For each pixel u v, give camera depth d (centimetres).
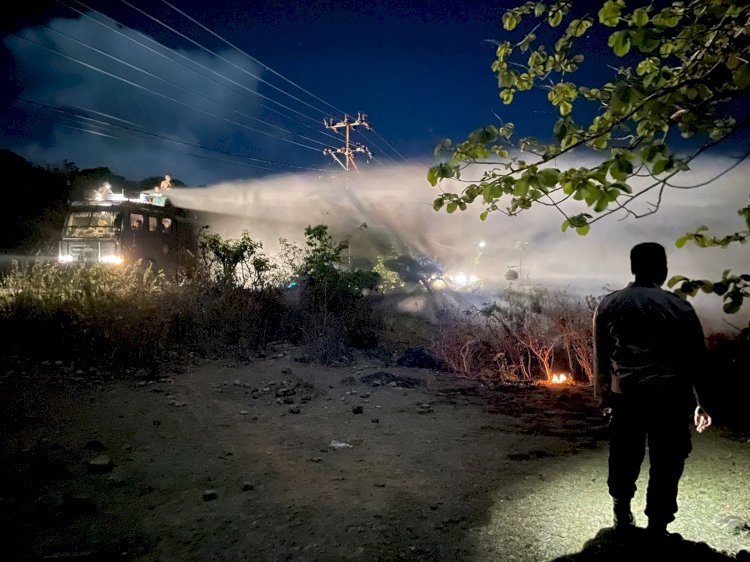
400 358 837
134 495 356
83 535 302
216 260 1070
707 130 188
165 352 750
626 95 179
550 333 780
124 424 493
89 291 741
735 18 178
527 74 252
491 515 335
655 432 288
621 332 299
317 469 411
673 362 287
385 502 352
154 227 1348
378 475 400
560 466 421
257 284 1022
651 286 304
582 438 491
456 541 303
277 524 320
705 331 675
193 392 611
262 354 815
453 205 221
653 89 189
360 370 771
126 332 703
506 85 254
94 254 1219
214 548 292
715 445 468
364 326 1025
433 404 607
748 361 546
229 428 505
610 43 179
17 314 737
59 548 287
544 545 299
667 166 173
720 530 317
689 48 194
